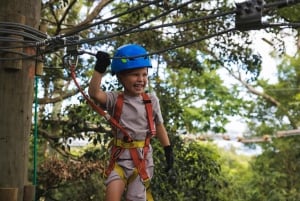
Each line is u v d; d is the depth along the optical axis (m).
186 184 8.30
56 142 9.10
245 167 25.86
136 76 4.02
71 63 4.05
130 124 4.10
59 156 10.34
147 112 4.16
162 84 9.88
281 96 21.66
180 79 17.34
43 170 8.70
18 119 4.41
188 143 8.90
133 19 9.88
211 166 8.70
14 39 4.32
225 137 18.45
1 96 4.38
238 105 20.42
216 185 8.80
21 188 4.42
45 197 8.77
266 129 21.50
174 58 10.85
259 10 2.95
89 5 12.33
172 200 7.97
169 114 8.87
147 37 9.79
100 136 8.39
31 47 4.33
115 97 4.12
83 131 8.65
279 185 18.52
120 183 4.03
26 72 4.46
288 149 19.36
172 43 9.92
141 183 4.09
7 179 4.36
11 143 4.38
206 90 20.12
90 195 9.02
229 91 20.97
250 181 18.83
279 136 18.61
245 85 21.39
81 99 8.42
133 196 4.06
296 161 19.20
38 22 4.54
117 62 4.03
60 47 4.09
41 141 10.03
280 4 2.90
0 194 4.28
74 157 9.12
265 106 21.88
